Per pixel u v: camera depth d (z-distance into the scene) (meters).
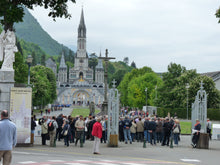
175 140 29.09
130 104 119.62
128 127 30.88
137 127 32.97
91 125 33.72
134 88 111.50
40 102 108.94
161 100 87.12
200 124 27.72
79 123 27.38
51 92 137.00
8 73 24.56
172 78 87.50
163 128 32.88
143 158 19.81
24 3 25.44
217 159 20.17
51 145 26.61
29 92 24.70
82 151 23.62
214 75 93.88
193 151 25.08
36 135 38.81
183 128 53.56
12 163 14.78
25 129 24.70
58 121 31.89
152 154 22.39
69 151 23.31
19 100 24.55
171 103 84.31
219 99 81.00
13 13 23.05
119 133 33.44
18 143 24.59
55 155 19.56
